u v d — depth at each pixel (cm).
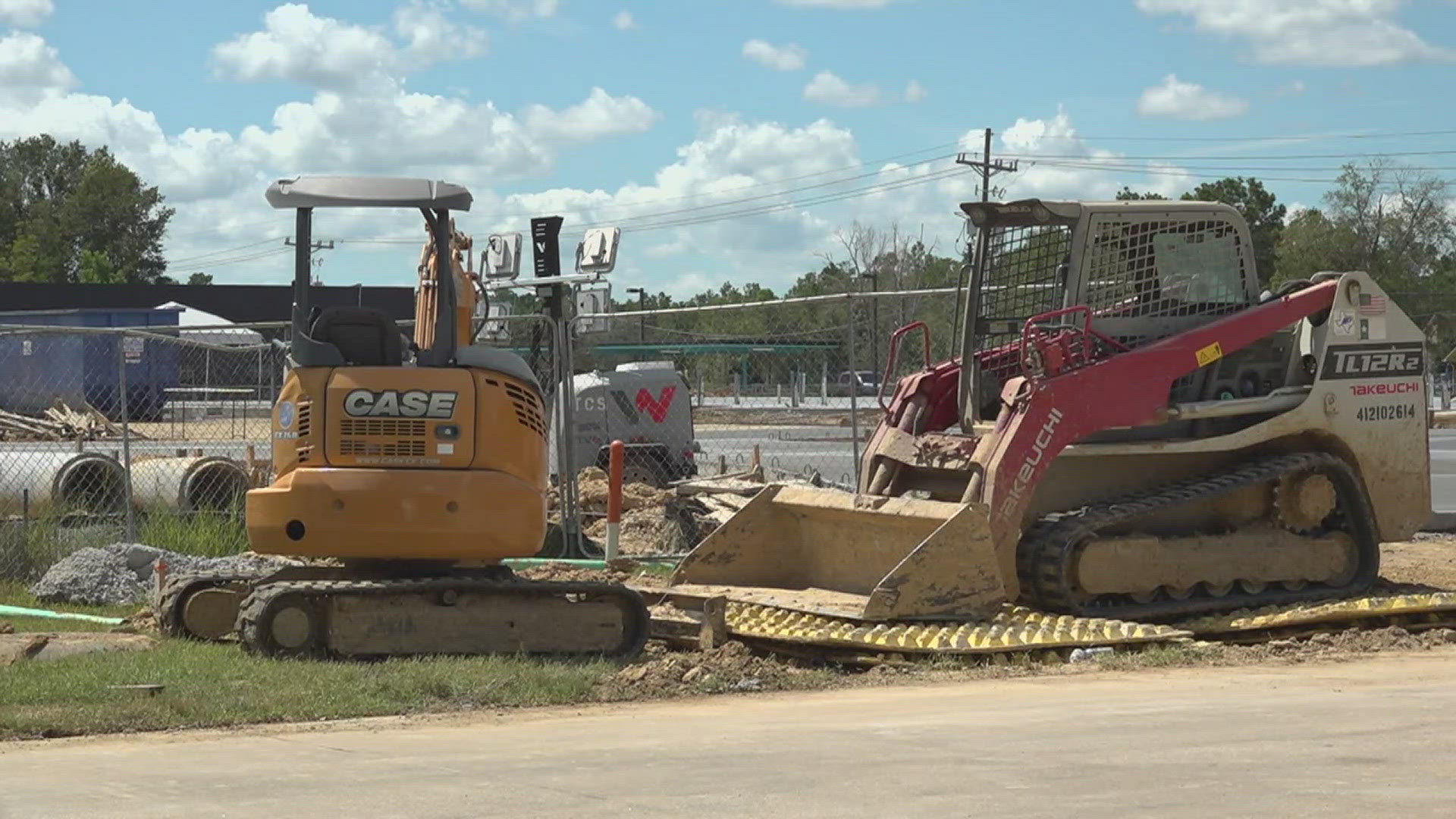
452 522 1694
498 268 2870
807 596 2022
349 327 1741
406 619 1709
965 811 1043
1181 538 2045
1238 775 1150
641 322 4244
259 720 1412
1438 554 2811
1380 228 12212
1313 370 2172
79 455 2830
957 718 1416
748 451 4391
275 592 1655
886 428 2158
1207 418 2100
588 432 3288
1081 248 2088
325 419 1702
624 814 1041
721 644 1836
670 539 2764
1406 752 1234
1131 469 2125
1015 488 1966
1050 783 1127
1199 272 2158
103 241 18475
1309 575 2144
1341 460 2175
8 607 2078
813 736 1331
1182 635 1873
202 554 2566
